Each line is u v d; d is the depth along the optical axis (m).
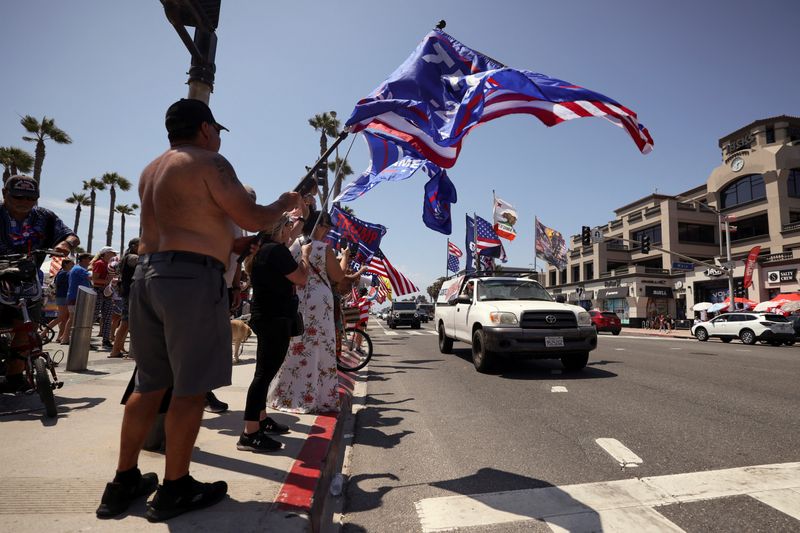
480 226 19.89
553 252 35.59
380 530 2.49
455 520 2.56
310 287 4.39
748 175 37.06
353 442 4.16
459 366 9.06
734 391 6.30
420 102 3.98
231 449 3.07
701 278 36.50
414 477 3.29
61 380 5.04
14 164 29.78
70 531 1.85
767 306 26.59
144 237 2.14
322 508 2.61
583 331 7.69
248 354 9.07
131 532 1.85
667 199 41.66
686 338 25.34
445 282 13.03
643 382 7.02
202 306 1.97
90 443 2.93
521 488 3.01
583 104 4.04
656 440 4.04
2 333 3.87
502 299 8.90
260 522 1.99
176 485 2.02
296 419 3.95
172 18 3.35
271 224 2.23
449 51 4.41
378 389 6.81
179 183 2.00
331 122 29.55
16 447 2.82
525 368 8.64
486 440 4.15
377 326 35.66
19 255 3.74
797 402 5.57
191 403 1.99
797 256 29.70
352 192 5.02
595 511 2.62
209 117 2.28
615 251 47.72
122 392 4.46
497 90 3.99
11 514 1.97
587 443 3.98
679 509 2.64
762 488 2.92
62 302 8.75
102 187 46.00
